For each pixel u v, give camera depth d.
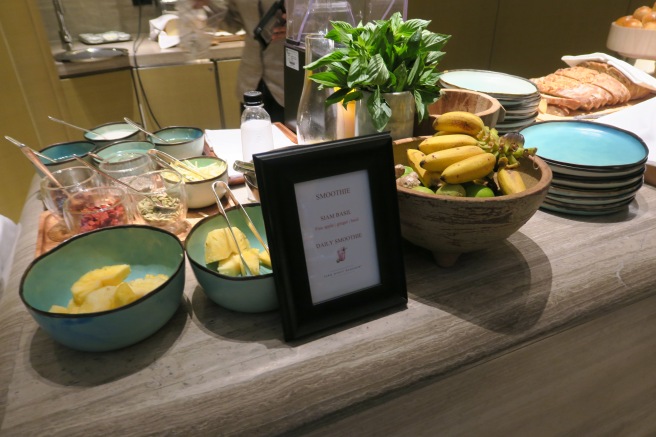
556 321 0.66
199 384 0.54
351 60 0.78
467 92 0.95
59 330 0.53
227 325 0.62
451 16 2.65
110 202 0.80
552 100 1.32
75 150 1.06
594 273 0.72
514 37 2.87
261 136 1.01
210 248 0.65
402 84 0.77
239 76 2.24
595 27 3.02
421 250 0.78
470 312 0.65
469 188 0.67
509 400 0.78
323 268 0.61
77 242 0.66
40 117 2.13
